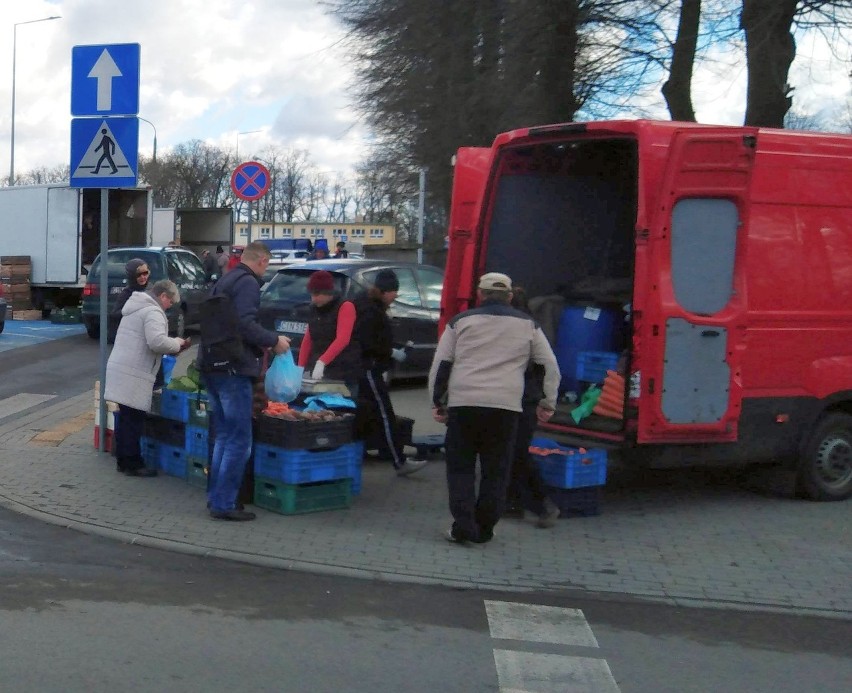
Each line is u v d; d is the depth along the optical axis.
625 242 8.70
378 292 8.57
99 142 8.99
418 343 13.74
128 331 8.41
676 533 7.52
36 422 11.16
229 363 7.14
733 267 7.48
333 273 12.71
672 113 16.78
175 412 8.45
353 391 8.56
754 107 14.82
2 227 24.78
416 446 9.49
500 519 7.70
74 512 7.47
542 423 7.87
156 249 19.94
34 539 6.86
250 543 6.82
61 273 24.25
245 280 7.18
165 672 4.67
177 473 8.62
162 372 9.12
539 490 7.44
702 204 7.35
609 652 5.21
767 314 7.84
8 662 4.71
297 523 7.36
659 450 7.52
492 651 5.14
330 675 4.72
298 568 6.37
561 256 8.84
